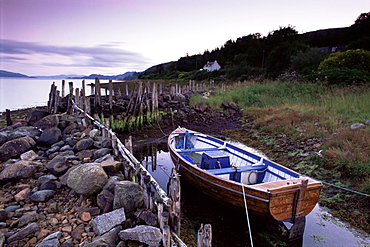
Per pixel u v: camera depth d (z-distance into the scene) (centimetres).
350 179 630
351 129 875
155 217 379
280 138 1034
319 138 905
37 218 388
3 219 381
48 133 734
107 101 1429
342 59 1859
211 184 542
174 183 364
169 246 337
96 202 438
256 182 619
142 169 472
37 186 488
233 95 1934
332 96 1388
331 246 444
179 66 7262
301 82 1847
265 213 452
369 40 2827
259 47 4534
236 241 458
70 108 1191
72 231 362
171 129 1376
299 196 446
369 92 1299
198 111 1612
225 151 784
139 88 1340
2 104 2325
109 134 715
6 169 507
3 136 680
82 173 452
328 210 550
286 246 447
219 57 6303
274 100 1659
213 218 531
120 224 367
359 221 503
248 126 1337
